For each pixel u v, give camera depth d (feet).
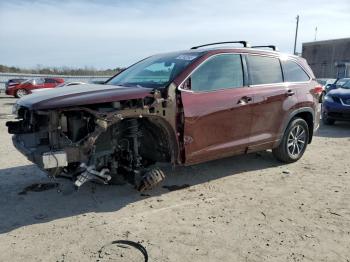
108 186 16.58
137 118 14.69
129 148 15.08
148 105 13.98
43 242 11.65
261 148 18.56
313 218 13.44
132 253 10.99
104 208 14.32
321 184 17.22
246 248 11.27
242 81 17.37
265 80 18.45
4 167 19.65
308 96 20.36
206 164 20.26
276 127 18.90
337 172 19.17
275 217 13.51
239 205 14.64
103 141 13.94
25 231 12.39
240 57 17.48
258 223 13.00
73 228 12.61
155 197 15.47
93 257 10.77
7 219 13.32
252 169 19.51
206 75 15.93
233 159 21.30
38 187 16.55
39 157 12.65
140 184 14.97
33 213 13.84
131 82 16.63
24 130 15.02
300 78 20.44
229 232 12.31
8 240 11.78
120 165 15.31
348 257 10.82
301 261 10.59
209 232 12.31
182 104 14.87
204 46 19.19
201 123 15.52
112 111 13.23
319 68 154.51
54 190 16.19
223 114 16.22
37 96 13.71
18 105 14.46
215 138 16.19
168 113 14.60
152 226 12.76
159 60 17.69
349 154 23.24
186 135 15.17
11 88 83.05
